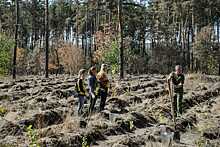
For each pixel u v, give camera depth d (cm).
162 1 6600
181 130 1248
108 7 5647
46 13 3422
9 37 3622
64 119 1260
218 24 7038
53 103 1595
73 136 1012
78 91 1379
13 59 3541
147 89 2194
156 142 1066
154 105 1578
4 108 1459
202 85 2511
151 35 7250
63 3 8000
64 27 8125
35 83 2745
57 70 5928
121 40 2850
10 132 1060
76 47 5734
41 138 990
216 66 5516
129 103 1705
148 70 5944
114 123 1220
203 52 5512
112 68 3291
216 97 2128
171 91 1277
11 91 2206
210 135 1186
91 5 6253
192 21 6231
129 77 3259
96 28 6462
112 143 1030
